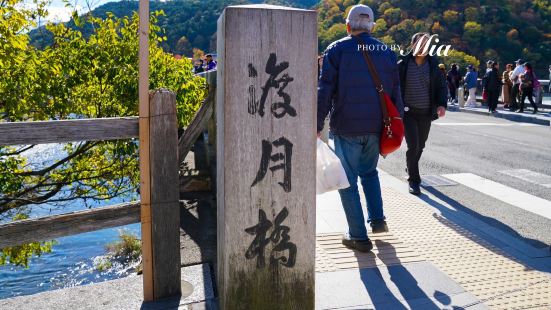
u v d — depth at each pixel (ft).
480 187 19.36
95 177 26.53
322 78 10.79
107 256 38.70
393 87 11.46
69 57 24.76
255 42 7.23
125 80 24.52
